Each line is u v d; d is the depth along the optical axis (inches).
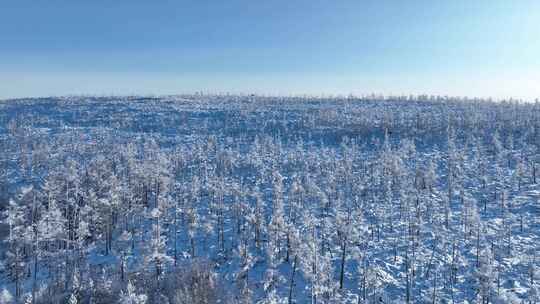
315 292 2095.2
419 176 4215.1
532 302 2085.4
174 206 3644.2
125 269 2554.1
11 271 2491.4
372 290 2299.5
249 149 6678.2
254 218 2970.0
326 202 3577.8
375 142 6569.9
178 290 2172.7
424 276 2541.8
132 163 4402.1
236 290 2281.0
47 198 3353.8
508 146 5772.6
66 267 2488.9
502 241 2913.4
